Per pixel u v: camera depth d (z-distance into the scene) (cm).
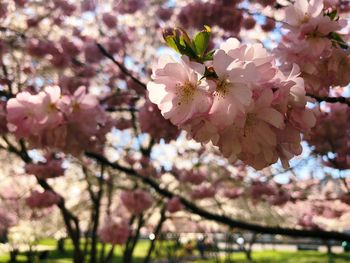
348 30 167
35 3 607
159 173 695
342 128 381
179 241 1931
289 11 164
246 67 106
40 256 1712
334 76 163
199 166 850
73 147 231
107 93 632
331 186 796
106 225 581
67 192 1051
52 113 211
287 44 163
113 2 627
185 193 877
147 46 817
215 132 112
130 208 531
